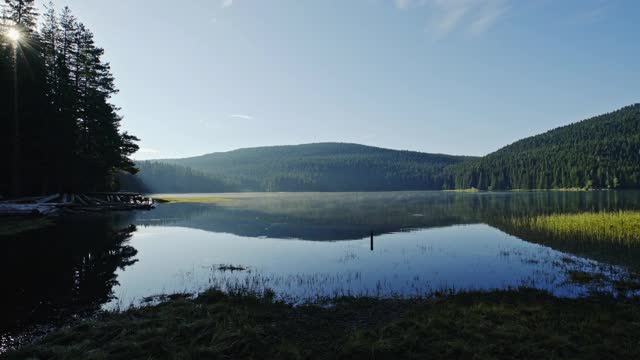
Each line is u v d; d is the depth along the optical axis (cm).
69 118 4022
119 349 790
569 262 1780
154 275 1538
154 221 3638
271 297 1228
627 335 844
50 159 3781
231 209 5831
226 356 772
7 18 3744
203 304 1116
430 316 989
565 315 980
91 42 4716
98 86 4925
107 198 5200
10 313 1057
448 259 1895
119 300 1192
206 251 2120
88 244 2180
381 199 9838
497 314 994
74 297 1214
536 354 757
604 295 1214
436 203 7312
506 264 1764
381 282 1436
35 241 2223
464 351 766
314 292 1291
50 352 764
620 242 2202
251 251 2136
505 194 11725
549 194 10562
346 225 3534
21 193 3816
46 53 4128
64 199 4059
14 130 3347
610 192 11206
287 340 849
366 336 859
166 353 777
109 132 4728
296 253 2081
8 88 3347
